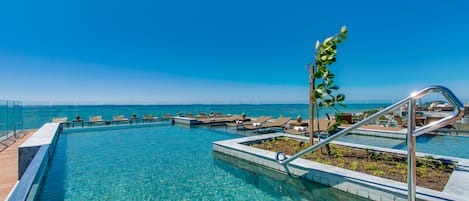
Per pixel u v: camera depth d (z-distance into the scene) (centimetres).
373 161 361
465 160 340
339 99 430
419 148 571
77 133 982
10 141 689
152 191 334
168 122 1427
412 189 156
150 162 495
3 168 403
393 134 706
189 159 519
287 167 366
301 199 306
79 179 386
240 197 311
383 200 254
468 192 230
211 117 1488
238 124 1021
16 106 815
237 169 441
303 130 708
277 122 917
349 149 449
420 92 153
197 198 309
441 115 961
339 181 297
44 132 643
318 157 396
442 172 300
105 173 418
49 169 442
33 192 252
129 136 889
